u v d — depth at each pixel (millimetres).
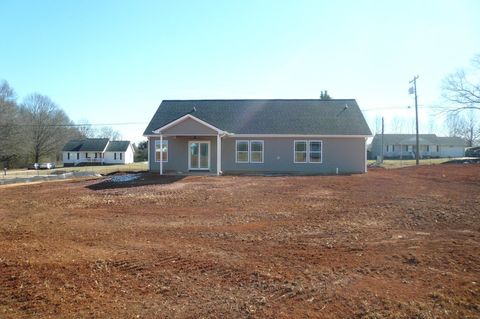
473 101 42625
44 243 7820
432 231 8727
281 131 27000
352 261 6496
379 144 75000
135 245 7629
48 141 74000
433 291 5164
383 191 15609
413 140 74312
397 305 4738
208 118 28625
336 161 26938
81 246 7566
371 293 5113
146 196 14961
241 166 27234
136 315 4543
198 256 6844
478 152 61062
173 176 23219
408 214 10727
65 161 79438
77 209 12250
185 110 29828
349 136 26609
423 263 6332
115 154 79312
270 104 30391
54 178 25938
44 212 11766
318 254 6941
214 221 10148
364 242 7773
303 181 19594
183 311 4645
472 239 7930
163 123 28234
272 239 8109
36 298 5023
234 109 29797
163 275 5875
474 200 13086
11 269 6125
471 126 77500
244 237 8305
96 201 13906
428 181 19469
